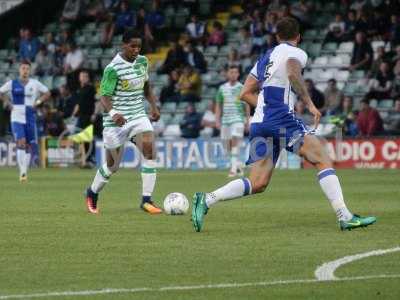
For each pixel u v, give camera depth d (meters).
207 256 21.94
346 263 20.81
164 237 25.25
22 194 40.75
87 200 32.34
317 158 26.34
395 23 68.56
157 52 77.94
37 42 78.62
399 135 62.16
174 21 79.06
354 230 26.36
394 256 21.69
